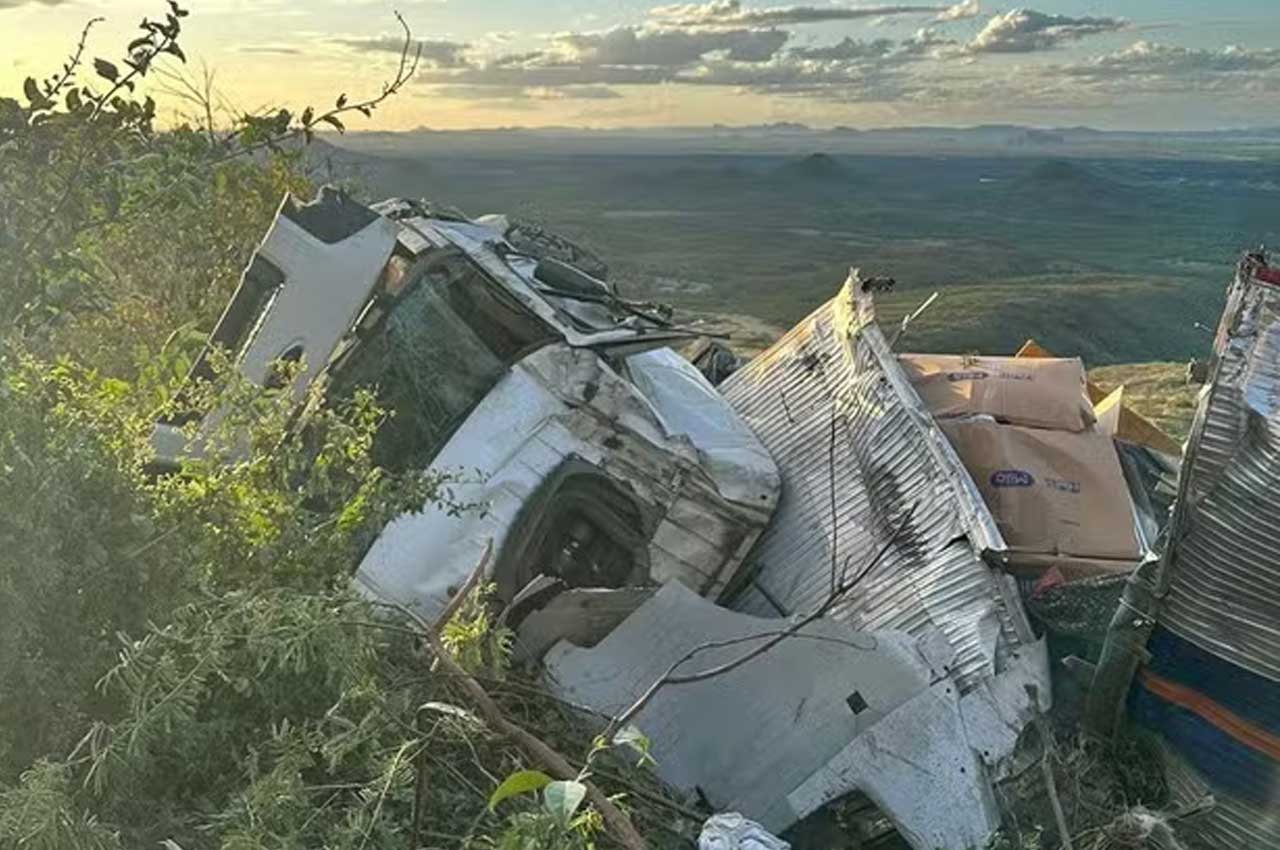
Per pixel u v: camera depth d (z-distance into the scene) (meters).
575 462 4.50
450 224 5.56
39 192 3.72
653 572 4.56
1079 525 4.46
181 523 3.21
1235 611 3.13
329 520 3.58
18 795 2.24
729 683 3.59
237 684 2.63
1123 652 3.27
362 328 4.73
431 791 2.75
